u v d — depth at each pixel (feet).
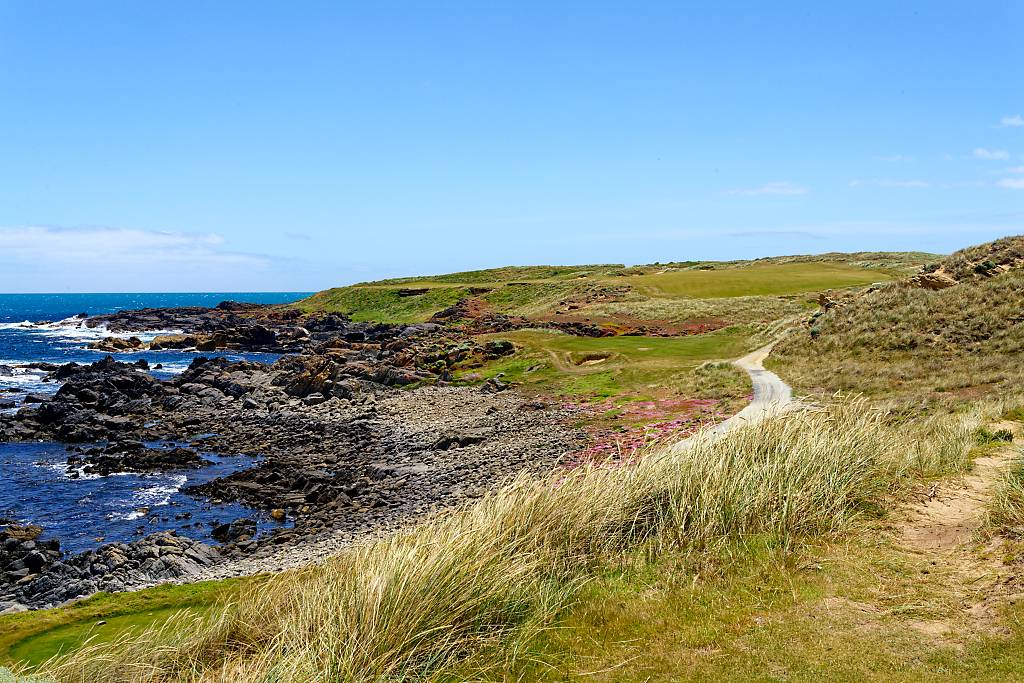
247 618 21.58
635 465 30.25
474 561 21.31
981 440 40.57
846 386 96.68
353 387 148.36
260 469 93.91
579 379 138.51
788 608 19.22
